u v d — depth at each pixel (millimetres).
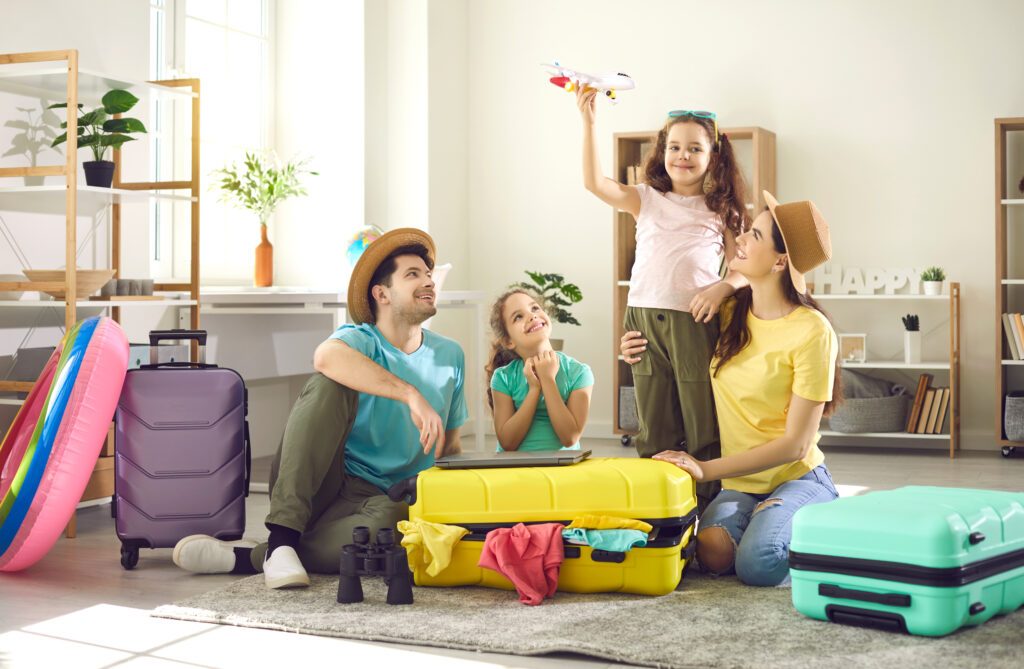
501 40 6246
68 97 3428
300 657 2123
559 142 6145
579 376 3148
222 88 5477
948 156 5527
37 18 3902
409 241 2949
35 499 2773
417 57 5895
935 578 2125
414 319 2920
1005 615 2344
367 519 2746
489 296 6293
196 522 2934
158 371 2971
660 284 3088
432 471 2652
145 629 2330
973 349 5504
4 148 3781
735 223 3127
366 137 5738
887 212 5621
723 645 2121
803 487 2752
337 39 5746
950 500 2348
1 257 3783
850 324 5688
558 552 2502
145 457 2922
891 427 5336
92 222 4121
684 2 5902
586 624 2287
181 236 5180
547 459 2648
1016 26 5422
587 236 6105
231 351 4844
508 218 6258
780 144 5766
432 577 2621
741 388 2830
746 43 5809
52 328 3986
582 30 6094
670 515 2535
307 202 5801
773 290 2787
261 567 2797
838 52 5672
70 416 2807
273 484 2938
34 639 2258
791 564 2318
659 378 3123
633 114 6008
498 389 3150
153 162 5031
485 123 6289
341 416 2785
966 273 5512
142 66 4391
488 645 2156
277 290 4750
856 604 2234
